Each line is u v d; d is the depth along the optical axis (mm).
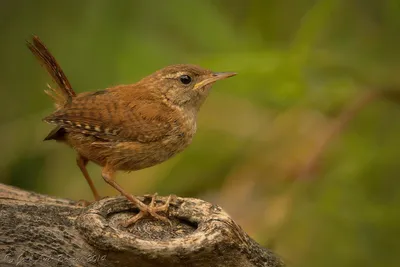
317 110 12398
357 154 11930
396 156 11875
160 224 8242
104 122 9109
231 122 12617
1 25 12984
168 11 12797
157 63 12492
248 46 12859
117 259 7699
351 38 12969
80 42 12633
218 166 12422
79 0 12797
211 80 9891
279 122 12453
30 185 12695
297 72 11727
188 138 9773
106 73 12508
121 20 12680
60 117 9031
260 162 12234
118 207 8312
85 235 7758
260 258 8125
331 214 11391
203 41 12859
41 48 9297
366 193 11633
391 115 12484
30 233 7852
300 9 13102
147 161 9461
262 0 13086
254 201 11953
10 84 12969
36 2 12938
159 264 7656
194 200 8281
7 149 12688
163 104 9562
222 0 13461
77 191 12359
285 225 11391
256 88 11953
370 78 12297
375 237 11242
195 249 7605
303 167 11891
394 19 12594
